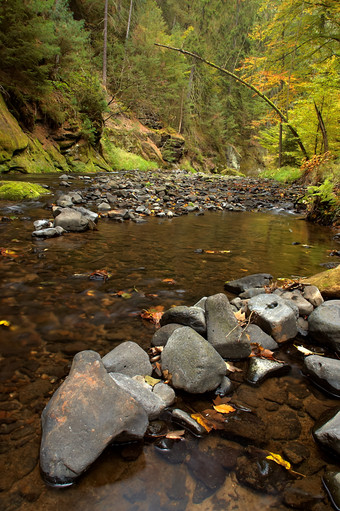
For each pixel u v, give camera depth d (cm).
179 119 2962
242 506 81
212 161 3384
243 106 3959
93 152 1406
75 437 91
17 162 883
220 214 654
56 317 178
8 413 108
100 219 480
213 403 123
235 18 3850
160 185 979
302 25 1232
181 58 2700
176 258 312
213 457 96
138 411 103
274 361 150
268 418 116
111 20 2309
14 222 398
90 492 83
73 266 264
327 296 214
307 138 1202
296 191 1053
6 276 232
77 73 1417
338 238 468
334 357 161
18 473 86
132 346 140
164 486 86
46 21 987
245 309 194
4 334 157
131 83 2100
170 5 3312
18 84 1005
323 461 97
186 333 141
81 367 107
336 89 1008
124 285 232
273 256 345
